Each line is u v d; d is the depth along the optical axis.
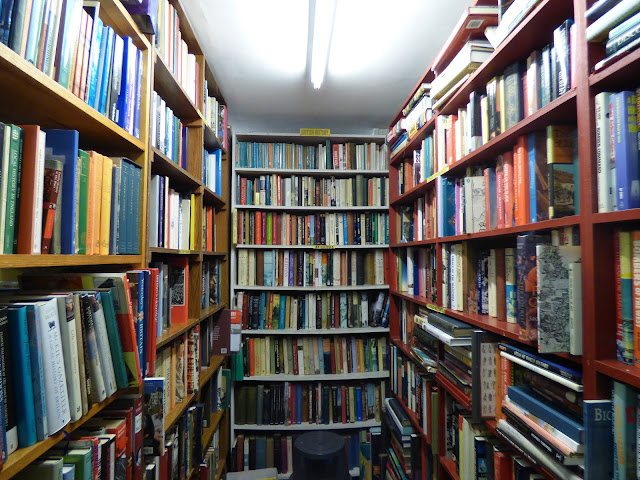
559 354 0.85
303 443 1.93
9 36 0.62
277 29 1.73
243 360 2.49
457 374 1.43
